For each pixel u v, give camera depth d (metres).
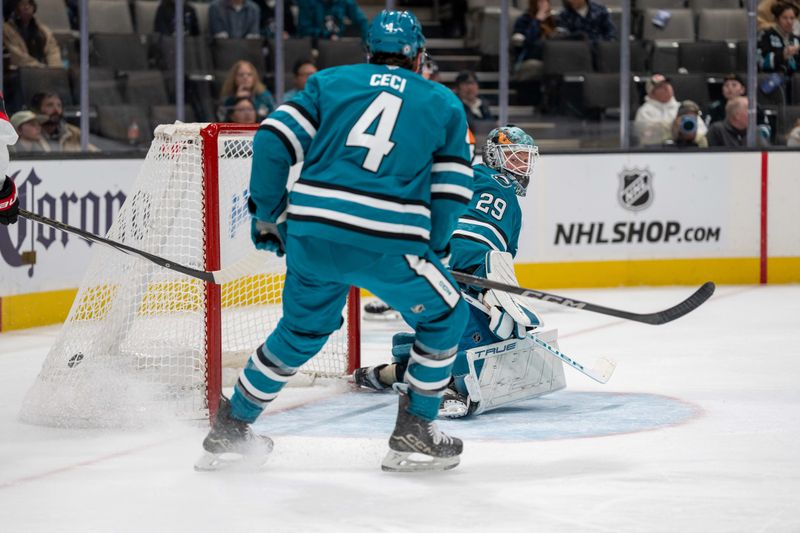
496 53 32.41
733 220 27.31
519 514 9.17
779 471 10.53
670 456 11.16
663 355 17.70
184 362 13.02
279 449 11.59
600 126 29.50
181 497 9.78
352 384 15.10
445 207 9.92
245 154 15.55
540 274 26.70
